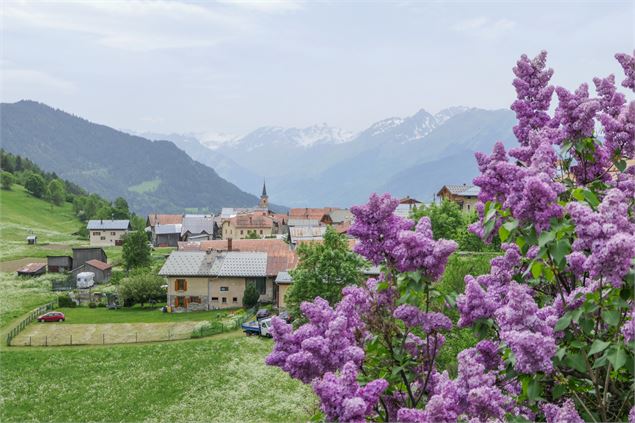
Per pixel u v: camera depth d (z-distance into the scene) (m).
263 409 49.19
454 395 9.35
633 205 11.27
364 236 10.52
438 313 10.34
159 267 130.88
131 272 117.31
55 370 62.56
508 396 10.65
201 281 95.75
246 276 94.81
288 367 9.64
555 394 9.19
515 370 9.21
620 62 12.85
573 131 11.66
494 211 10.01
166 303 103.12
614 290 8.45
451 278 28.34
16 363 64.88
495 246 63.03
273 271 95.62
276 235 197.50
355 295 11.26
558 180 12.03
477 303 10.20
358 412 8.08
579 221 8.52
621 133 11.65
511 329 9.05
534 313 8.94
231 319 83.12
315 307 10.32
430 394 11.12
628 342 8.15
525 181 9.55
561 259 8.95
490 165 10.55
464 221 88.88
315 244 62.28
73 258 134.38
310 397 51.41
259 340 72.31
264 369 60.66
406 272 9.97
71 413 50.81
